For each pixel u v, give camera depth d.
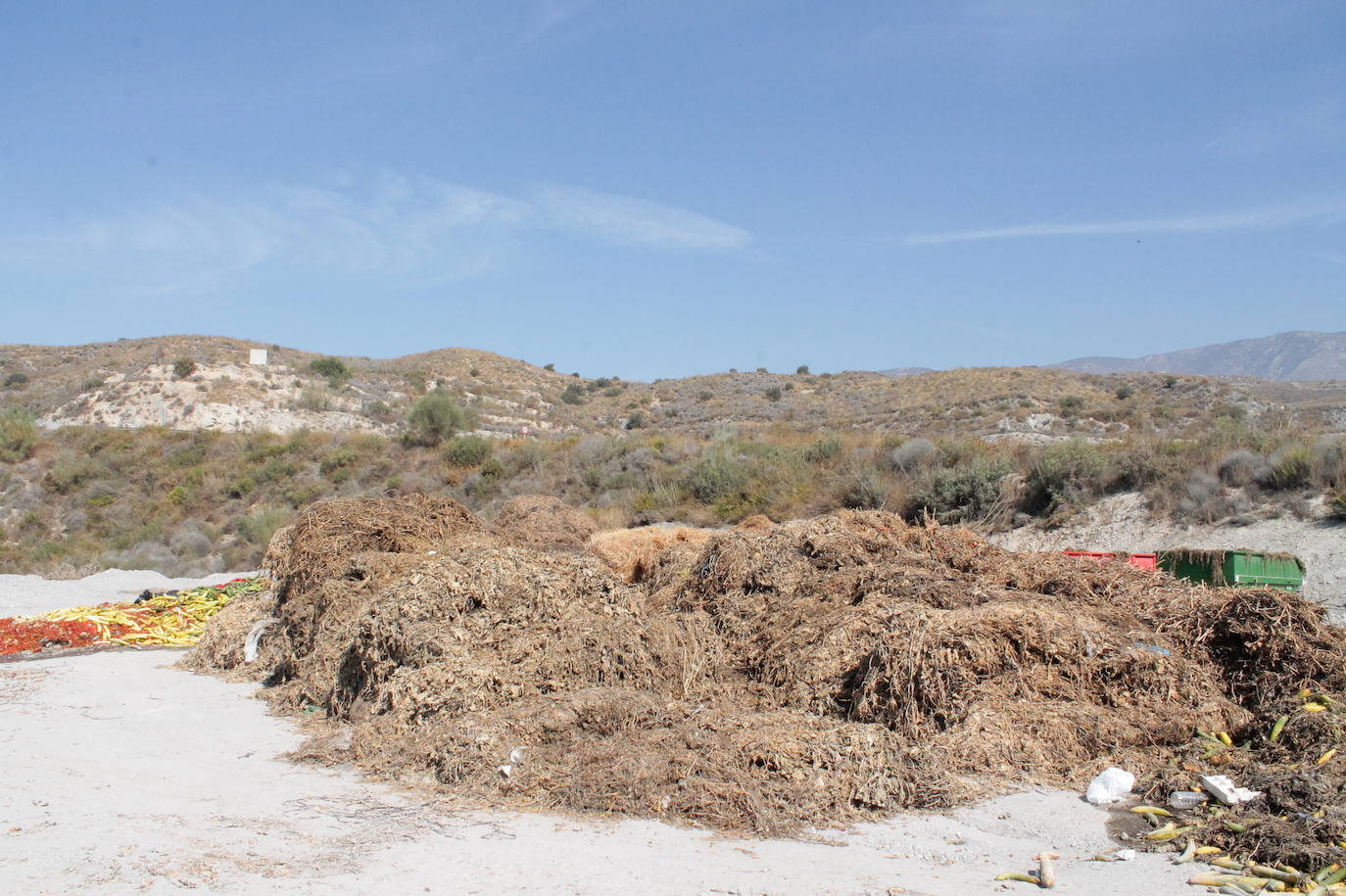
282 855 5.46
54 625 13.25
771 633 9.44
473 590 9.09
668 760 6.73
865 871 5.38
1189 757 7.03
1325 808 5.75
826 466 27.33
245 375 51.62
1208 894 5.06
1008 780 6.84
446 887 5.04
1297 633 8.26
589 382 77.75
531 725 7.31
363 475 36.69
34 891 4.79
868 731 7.04
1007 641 8.05
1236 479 19.16
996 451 24.31
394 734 7.73
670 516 26.91
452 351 79.62
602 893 5.00
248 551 29.72
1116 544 18.91
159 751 7.85
